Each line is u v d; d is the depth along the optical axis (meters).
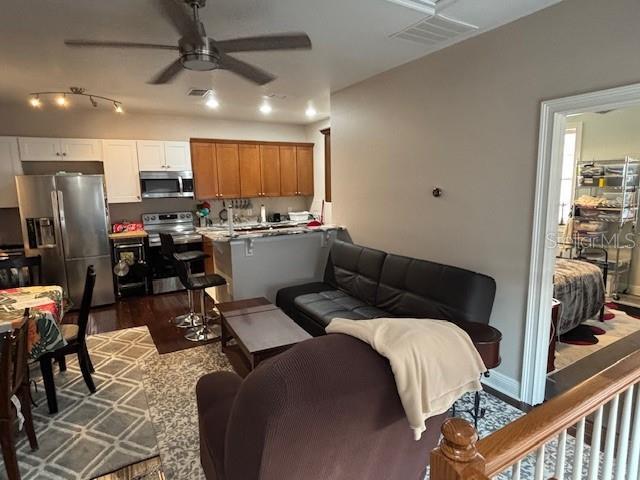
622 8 2.02
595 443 1.20
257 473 0.99
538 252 2.52
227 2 2.28
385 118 3.76
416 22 2.57
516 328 2.70
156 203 5.96
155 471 2.07
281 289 4.18
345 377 0.97
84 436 2.36
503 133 2.67
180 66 2.47
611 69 2.09
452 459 0.76
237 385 1.77
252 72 2.59
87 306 2.78
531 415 0.96
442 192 3.20
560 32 2.29
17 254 4.67
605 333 3.78
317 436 0.97
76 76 3.69
